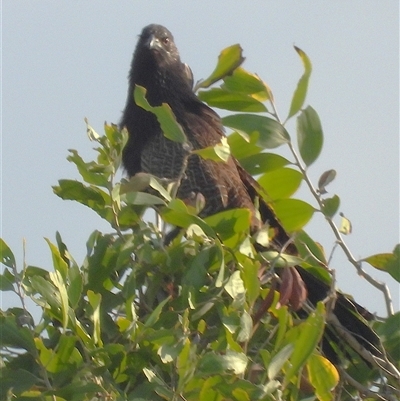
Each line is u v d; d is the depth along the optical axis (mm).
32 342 8602
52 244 9117
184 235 10219
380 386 10859
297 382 8992
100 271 9758
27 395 8477
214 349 8938
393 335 10883
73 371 8586
